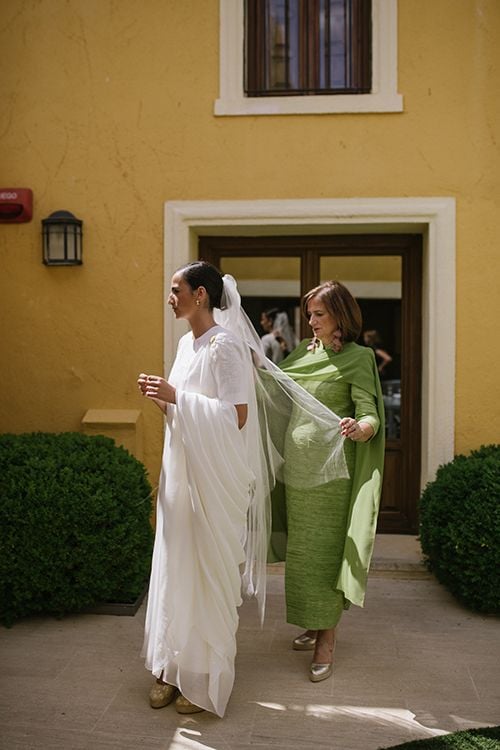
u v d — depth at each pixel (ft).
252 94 15.44
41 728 9.04
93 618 12.54
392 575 14.57
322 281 16.66
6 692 9.95
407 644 11.55
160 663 9.19
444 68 14.89
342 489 10.45
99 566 12.23
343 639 11.73
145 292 15.60
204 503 9.09
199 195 15.43
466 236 14.97
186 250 15.53
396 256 16.46
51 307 15.80
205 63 15.29
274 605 13.21
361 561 10.00
